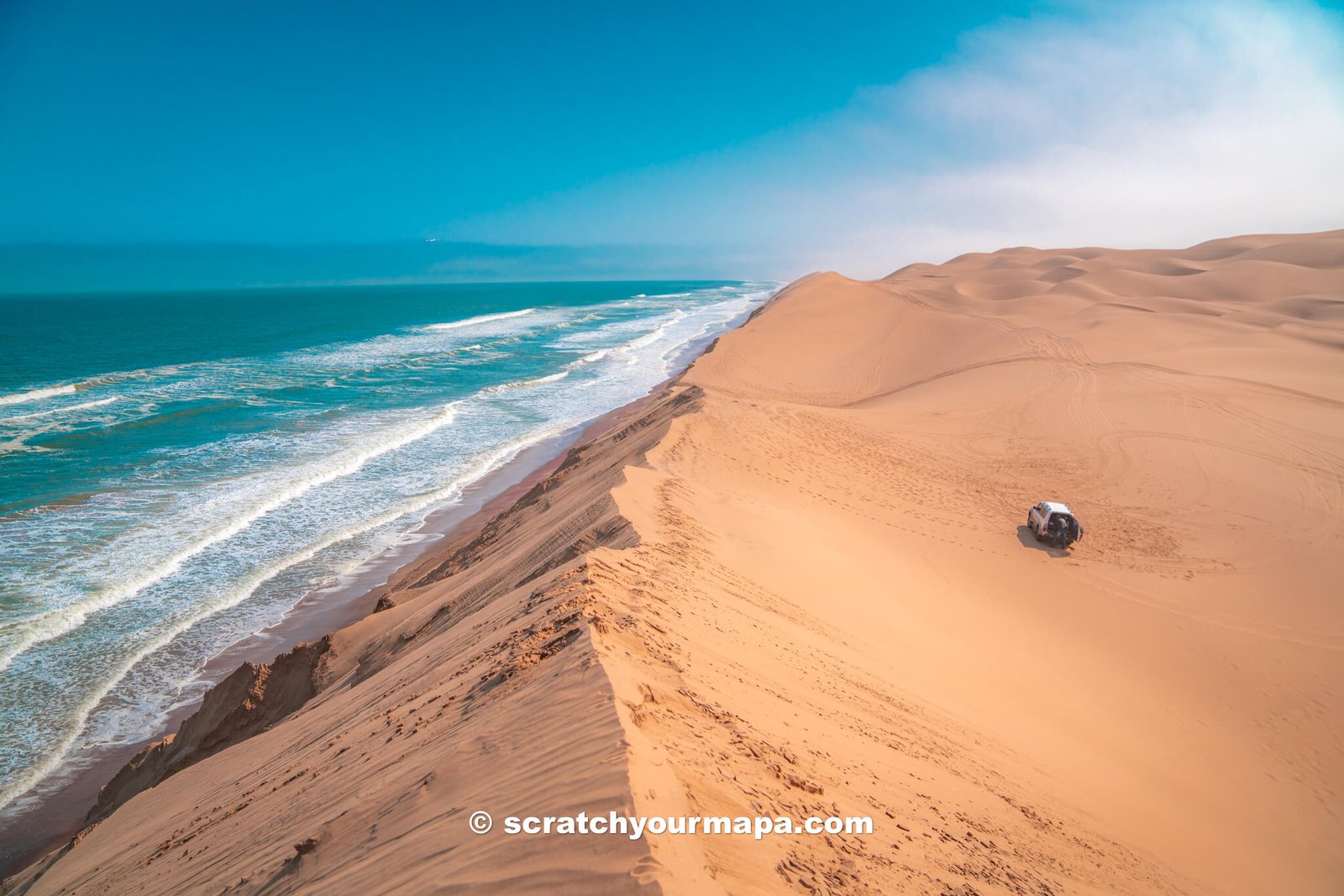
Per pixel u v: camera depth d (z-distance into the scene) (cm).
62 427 3675
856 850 531
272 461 3067
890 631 1306
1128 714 1314
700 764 545
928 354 4756
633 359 6344
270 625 1800
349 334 9025
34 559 2103
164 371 5684
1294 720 1348
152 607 1869
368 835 530
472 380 5256
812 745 698
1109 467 2581
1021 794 850
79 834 1088
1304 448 2667
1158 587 1802
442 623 1309
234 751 1075
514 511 2175
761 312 6862
